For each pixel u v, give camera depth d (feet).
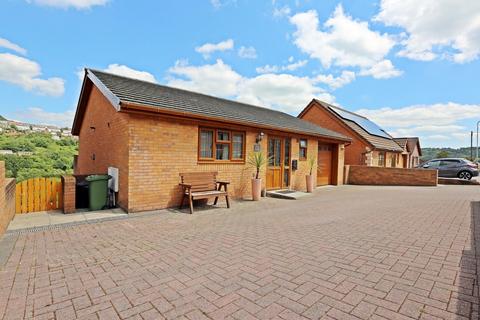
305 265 11.75
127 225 18.83
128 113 21.95
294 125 42.04
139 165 22.52
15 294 9.17
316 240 15.47
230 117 28.55
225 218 21.43
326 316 7.80
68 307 8.37
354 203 28.96
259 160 31.12
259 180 30.48
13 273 10.88
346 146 61.93
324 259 12.45
